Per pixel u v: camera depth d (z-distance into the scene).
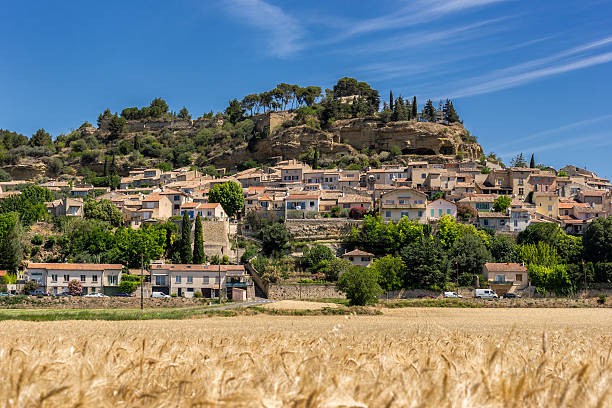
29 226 127.00
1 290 100.75
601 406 9.09
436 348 19.17
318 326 53.47
